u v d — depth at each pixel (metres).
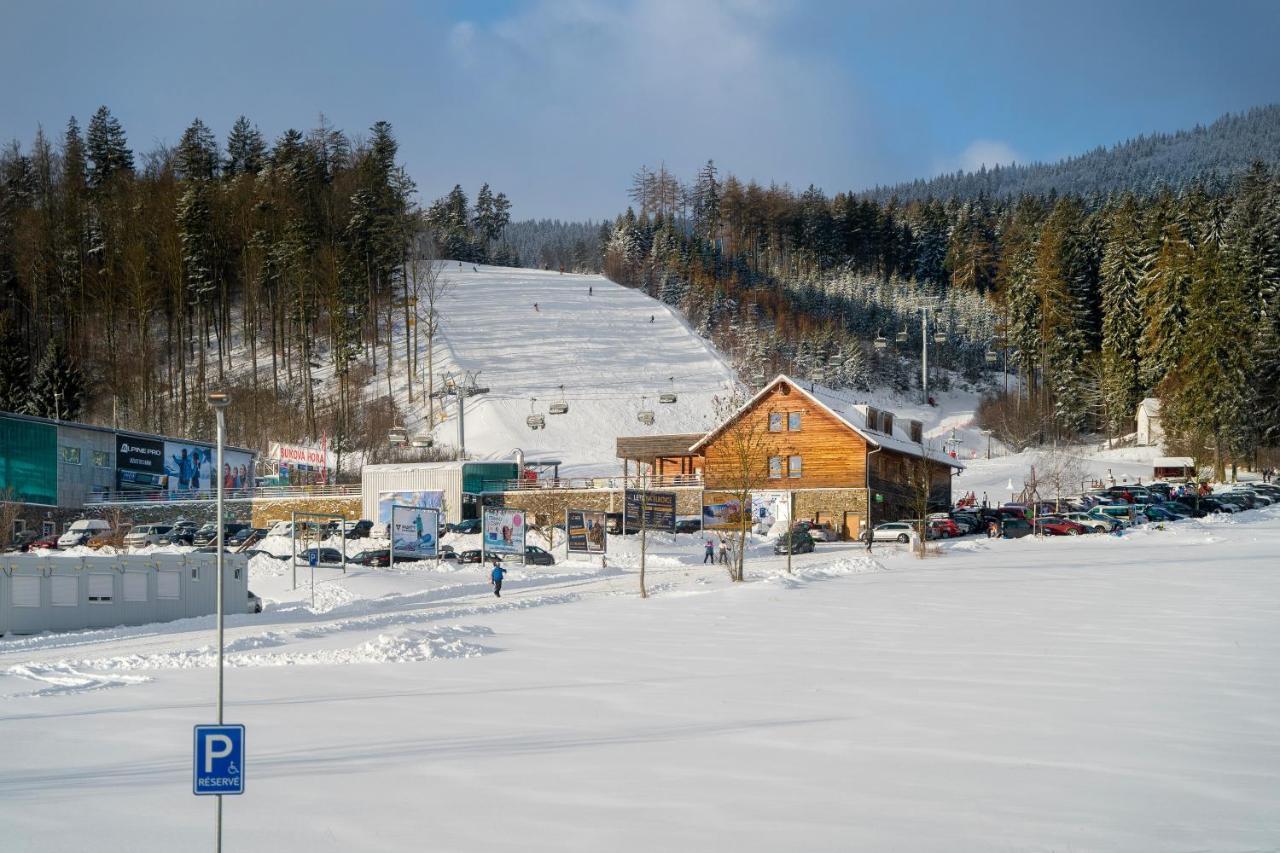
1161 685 20.31
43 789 14.32
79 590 39.38
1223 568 43.81
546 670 24.05
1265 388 105.81
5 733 17.92
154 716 19.28
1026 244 169.38
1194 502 79.19
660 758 15.51
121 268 133.75
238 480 100.06
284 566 56.91
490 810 13.04
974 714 18.05
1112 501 81.31
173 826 12.60
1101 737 16.27
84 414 116.81
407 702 20.30
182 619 40.66
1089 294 152.62
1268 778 13.92
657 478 78.94
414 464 83.12
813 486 74.31
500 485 81.88
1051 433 133.00
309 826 12.51
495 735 17.23
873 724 17.45
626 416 122.50
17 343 120.88
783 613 34.22
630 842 11.71
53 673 25.16
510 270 196.75
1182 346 106.38
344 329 125.44
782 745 16.17
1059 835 11.70
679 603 38.97
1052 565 47.97
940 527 69.88
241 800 13.65
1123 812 12.52
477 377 132.25
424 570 57.22
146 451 90.81
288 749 16.44
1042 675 21.61
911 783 13.93
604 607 38.84
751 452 70.62
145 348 123.50
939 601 35.91
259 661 26.16
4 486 78.00
